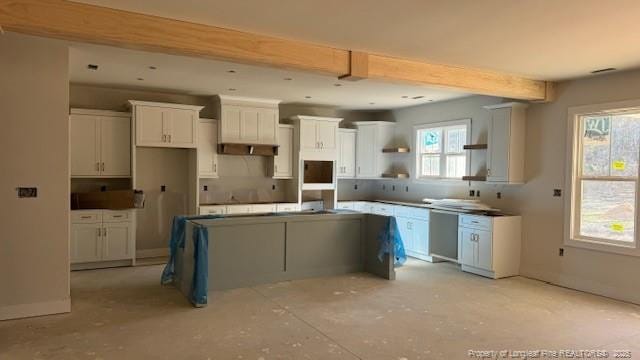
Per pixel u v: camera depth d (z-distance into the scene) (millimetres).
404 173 8227
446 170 7453
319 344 3643
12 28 3018
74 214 5902
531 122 5984
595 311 4578
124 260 6309
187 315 4312
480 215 6078
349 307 4605
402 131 8312
